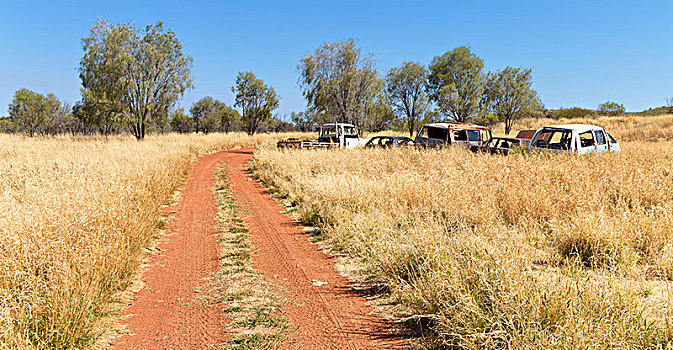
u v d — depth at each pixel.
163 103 34.97
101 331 3.75
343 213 7.61
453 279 3.73
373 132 44.69
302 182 11.55
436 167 11.23
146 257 6.09
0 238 4.39
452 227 6.07
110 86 32.03
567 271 3.86
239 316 4.12
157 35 34.06
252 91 53.47
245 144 41.94
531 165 9.71
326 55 36.22
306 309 4.28
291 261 5.91
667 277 4.41
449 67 53.25
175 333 3.78
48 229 4.79
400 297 4.36
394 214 7.58
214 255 6.23
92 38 31.69
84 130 49.12
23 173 10.62
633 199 6.80
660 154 12.59
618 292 3.18
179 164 16.20
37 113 43.38
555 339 2.73
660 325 3.00
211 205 10.30
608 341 2.70
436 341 3.38
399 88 50.38
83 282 3.96
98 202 6.14
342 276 5.28
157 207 8.55
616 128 37.41
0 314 3.20
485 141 16.61
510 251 4.07
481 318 3.17
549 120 58.47
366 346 3.46
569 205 6.84
